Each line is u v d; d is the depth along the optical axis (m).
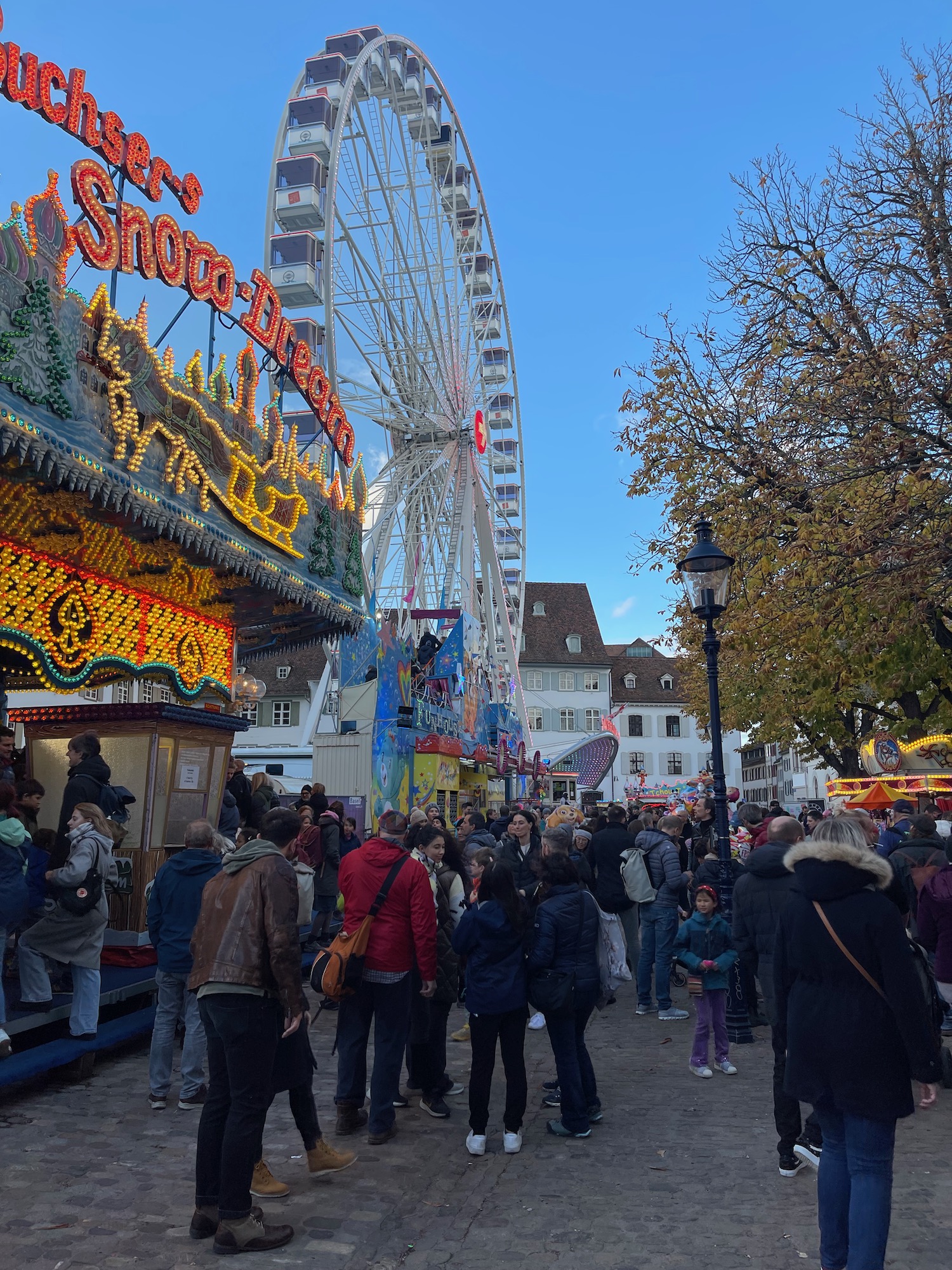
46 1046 6.44
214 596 11.57
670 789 55.84
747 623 14.51
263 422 10.41
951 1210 4.41
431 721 18.83
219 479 9.36
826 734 25.44
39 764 9.33
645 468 15.51
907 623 13.40
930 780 18.58
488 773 26.48
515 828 8.82
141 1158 5.09
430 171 29.05
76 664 9.67
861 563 12.96
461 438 29.41
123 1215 4.36
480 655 24.94
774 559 13.92
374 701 16.22
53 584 9.41
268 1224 4.18
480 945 5.46
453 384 29.12
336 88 22.94
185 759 9.24
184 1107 5.96
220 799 9.74
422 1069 6.21
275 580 10.53
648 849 9.69
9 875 5.91
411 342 27.17
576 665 66.31
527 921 5.51
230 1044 4.11
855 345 13.63
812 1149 4.92
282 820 4.52
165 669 11.18
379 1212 4.48
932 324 12.95
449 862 6.90
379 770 15.87
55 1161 5.02
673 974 11.61
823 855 3.61
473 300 31.58
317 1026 8.67
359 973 5.54
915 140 13.64
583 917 5.67
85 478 7.31
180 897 6.08
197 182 9.73
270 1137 5.62
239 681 13.88
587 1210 4.52
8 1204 4.43
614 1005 10.19
